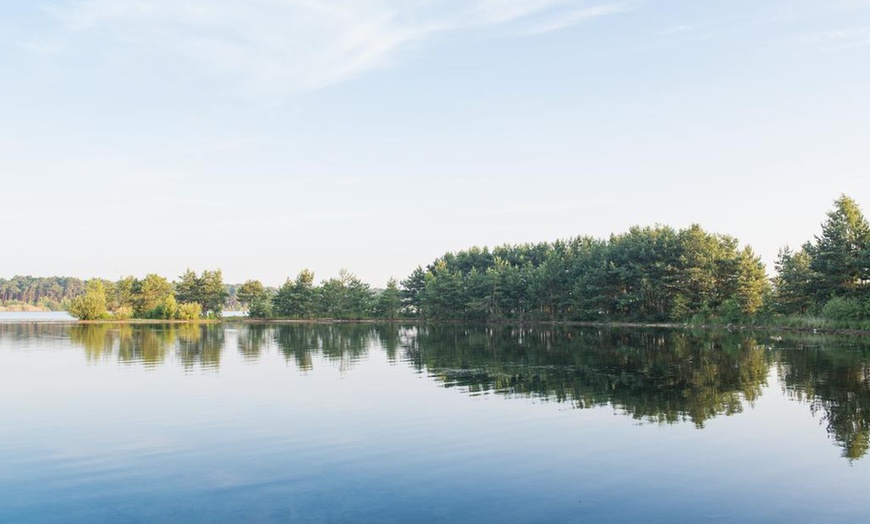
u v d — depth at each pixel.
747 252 85.31
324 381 29.16
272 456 15.53
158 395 25.12
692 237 88.44
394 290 136.50
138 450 16.27
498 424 19.05
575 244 139.75
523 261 141.88
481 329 86.50
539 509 11.72
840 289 68.38
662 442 16.62
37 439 17.56
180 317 136.38
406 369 33.97
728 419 19.45
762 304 77.50
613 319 97.38
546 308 113.12
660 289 89.31
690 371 31.50
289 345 53.91
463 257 153.75
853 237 67.50
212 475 14.00
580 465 14.57
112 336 68.69
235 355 43.47
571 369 33.22
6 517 11.52
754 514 11.44
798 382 26.86
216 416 20.61
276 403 23.02
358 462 14.93
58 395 25.22
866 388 25.05
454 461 14.97
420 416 20.38
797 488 12.86
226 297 158.88
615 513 11.50
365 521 11.16
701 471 14.05
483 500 12.23
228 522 11.16
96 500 12.40
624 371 32.00
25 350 48.25
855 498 12.25
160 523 11.15
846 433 17.42
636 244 95.56
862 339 52.53
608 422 19.20
